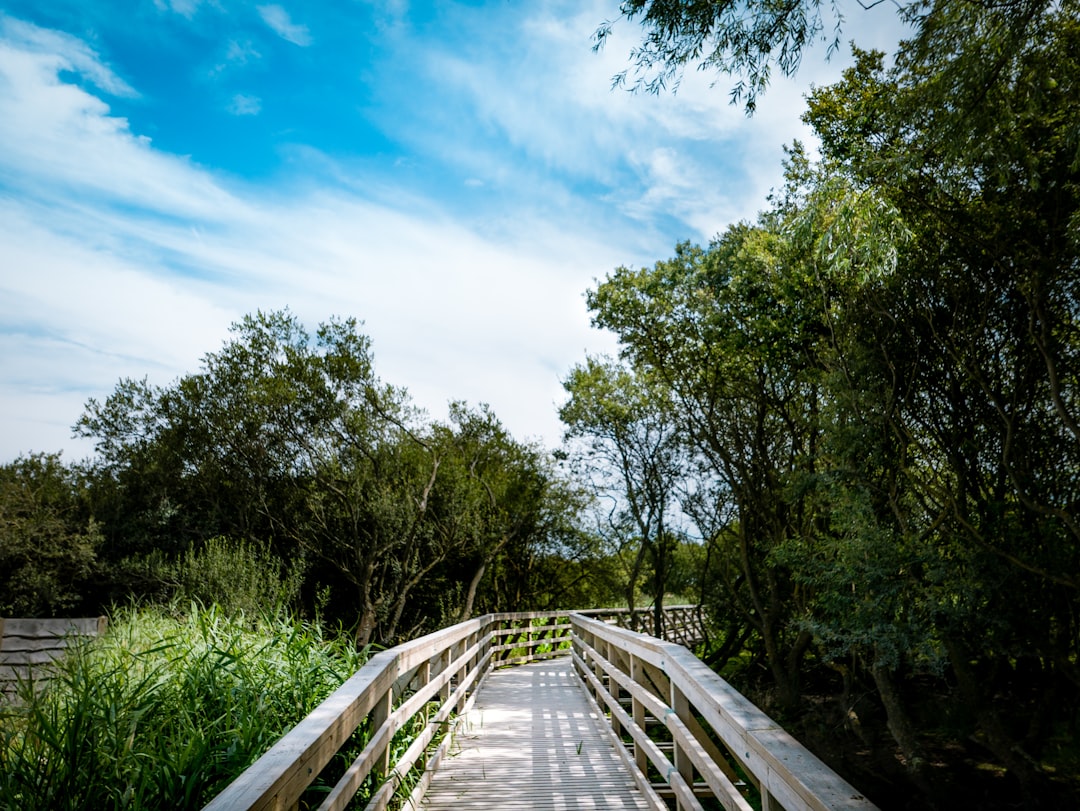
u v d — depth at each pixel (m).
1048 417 8.43
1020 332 8.34
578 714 7.74
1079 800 7.24
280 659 4.90
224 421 17.38
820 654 11.41
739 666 16.17
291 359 16.91
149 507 19.12
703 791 4.34
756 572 14.23
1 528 17.50
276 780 1.83
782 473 11.90
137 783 3.05
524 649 15.81
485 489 19.97
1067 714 8.64
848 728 10.41
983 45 5.16
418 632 19.16
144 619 7.00
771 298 10.34
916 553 7.93
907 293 8.77
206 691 4.20
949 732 8.88
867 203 6.39
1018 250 7.52
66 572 17.80
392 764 4.20
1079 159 5.73
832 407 9.43
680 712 3.94
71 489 20.14
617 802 4.58
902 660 8.60
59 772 2.98
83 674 3.94
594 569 23.14
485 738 6.45
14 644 6.63
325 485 17.38
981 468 9.15
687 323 13.34
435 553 18.77
